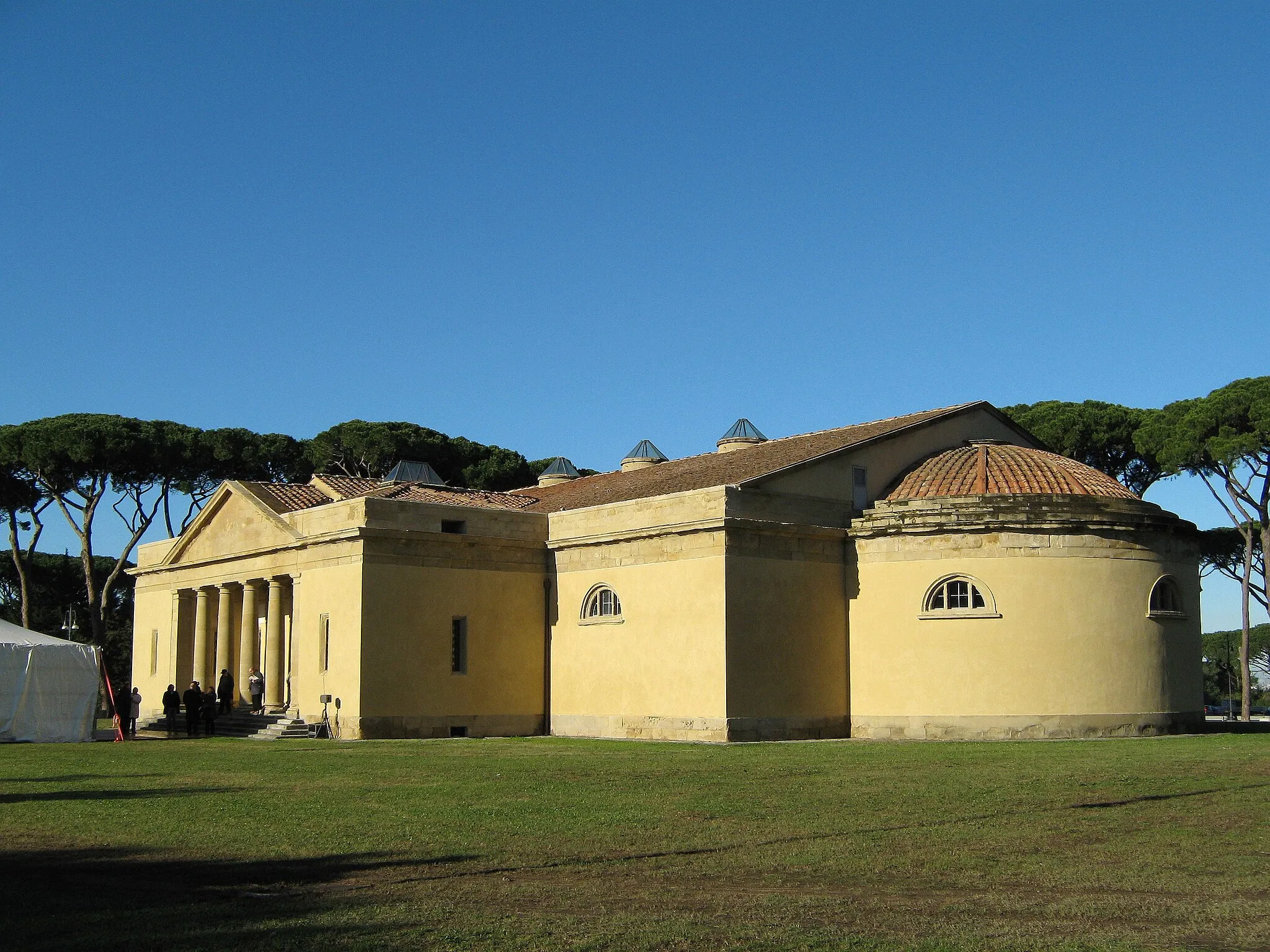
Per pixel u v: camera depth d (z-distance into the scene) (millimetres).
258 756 28672
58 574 75000
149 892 11953
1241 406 49188
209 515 46562
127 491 62875
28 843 14945
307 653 39219
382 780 22328
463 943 9945
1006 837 15375
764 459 41906
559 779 22312
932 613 36375
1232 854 14211
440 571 38438
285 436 68125
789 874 12984
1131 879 12734
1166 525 37312
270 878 12695
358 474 69875
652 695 36750
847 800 19016
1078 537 36156
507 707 39438
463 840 15055
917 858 13883
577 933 10297
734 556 35094
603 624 38625
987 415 44938
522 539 40531
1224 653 102625
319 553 39156
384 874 12906
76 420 60125
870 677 37281
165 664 50281
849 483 39000
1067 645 35625
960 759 26594
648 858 13875
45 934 10133
